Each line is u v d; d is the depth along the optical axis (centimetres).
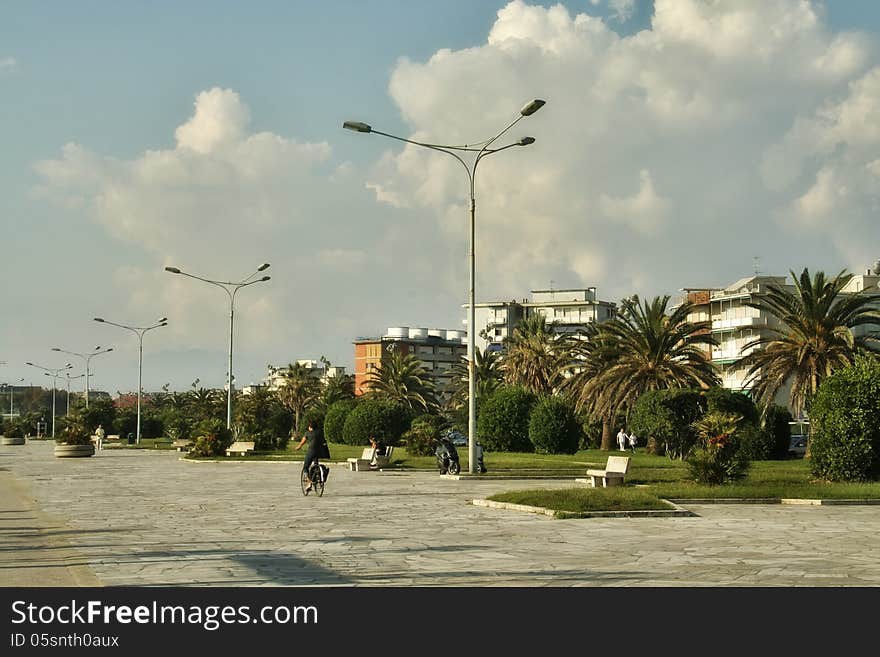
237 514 1855
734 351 9025
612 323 5691
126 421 11031
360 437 6075
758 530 1545
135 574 1089
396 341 15475
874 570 1102
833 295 4778
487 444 5712
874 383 2636
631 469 3534
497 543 1361
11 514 1905
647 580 1033
